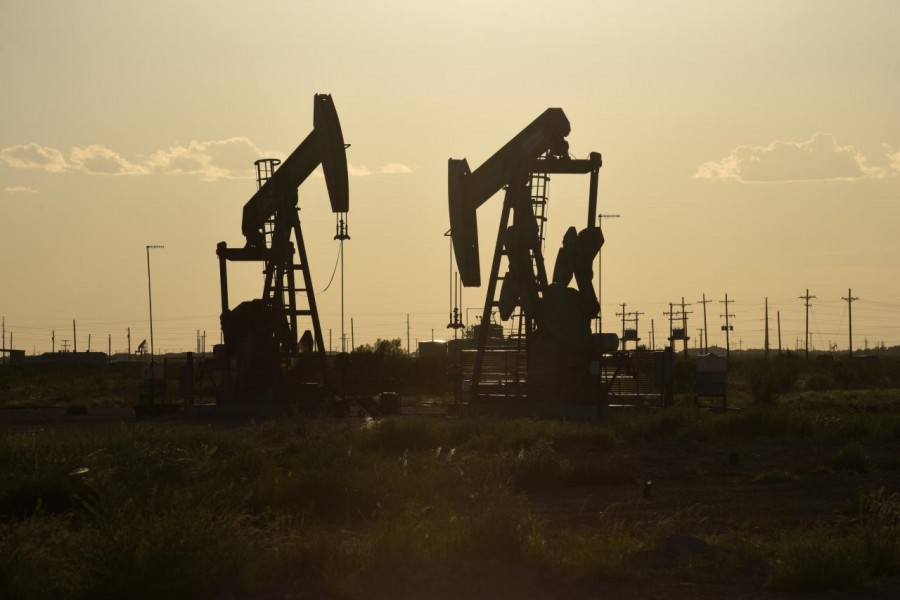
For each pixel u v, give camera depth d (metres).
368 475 26.48
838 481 32.09
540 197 70.69
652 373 74.00
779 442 46.06
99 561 16.12
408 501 24.44
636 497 29.03
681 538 20.36
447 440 44.81
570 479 32.00
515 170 68.19
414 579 17.22
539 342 67.38
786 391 105.56
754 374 110.12
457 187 74.75
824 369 151.12
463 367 78.06
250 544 17.56
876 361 177.50
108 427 48.94
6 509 24.38
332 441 37.88
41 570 16.28
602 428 47.34
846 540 19.12
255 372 74.69
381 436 43.47
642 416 56.81
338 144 68.25
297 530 20.33
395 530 19.33
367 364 114.81
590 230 67.25
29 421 68.94
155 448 30.47
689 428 48.53
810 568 17.27
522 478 31.30
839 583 17.14
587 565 18.02
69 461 27.58
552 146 66.94
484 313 71.06
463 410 67.75
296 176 73.88
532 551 18.77
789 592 17.08
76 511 24.16
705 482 32.56
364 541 19.36
